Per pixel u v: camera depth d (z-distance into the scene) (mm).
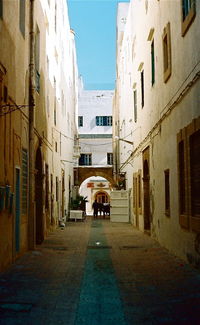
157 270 10172
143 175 20016
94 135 50156
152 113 16969
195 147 10328
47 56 19859
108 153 50188
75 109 44062
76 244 16172
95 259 12219
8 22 10633
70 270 10336
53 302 7254
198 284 8383
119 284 8688
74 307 6953
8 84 10625
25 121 13445
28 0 14227
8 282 8844
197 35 9664
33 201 14000
